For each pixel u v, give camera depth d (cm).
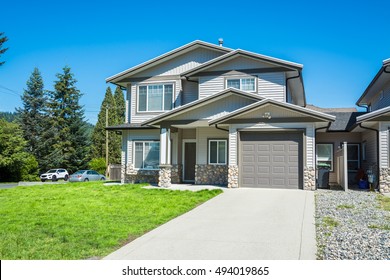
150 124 1789
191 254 627
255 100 1641
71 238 715
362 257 595
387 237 714
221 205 1122
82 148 4688
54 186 1941
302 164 1516
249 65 1841
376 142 1550
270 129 1537
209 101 1683
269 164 1559
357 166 1938
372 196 1306
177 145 1950
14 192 1638
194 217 940
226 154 1836
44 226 824
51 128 4556
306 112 1477
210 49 1983
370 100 2241
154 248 662
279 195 1319
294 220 894
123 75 2084
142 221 878
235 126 1582
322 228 802
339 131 1917
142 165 2005
